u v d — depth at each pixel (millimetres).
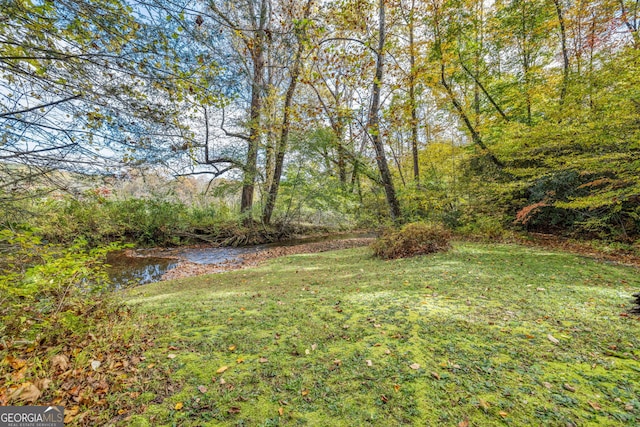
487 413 1759
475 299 3721
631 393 1884
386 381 2113
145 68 2738
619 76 6863
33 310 2764
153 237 12562
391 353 2490
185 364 2383
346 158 11203
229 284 5992
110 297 3674
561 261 5832
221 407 1880
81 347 2521
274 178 14938
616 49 8711
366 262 7328
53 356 2305
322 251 10875
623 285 4168
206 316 3541
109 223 8922
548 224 9867
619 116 6453
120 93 2768
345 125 10688
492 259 6172
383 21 8711
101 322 2973
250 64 4570
